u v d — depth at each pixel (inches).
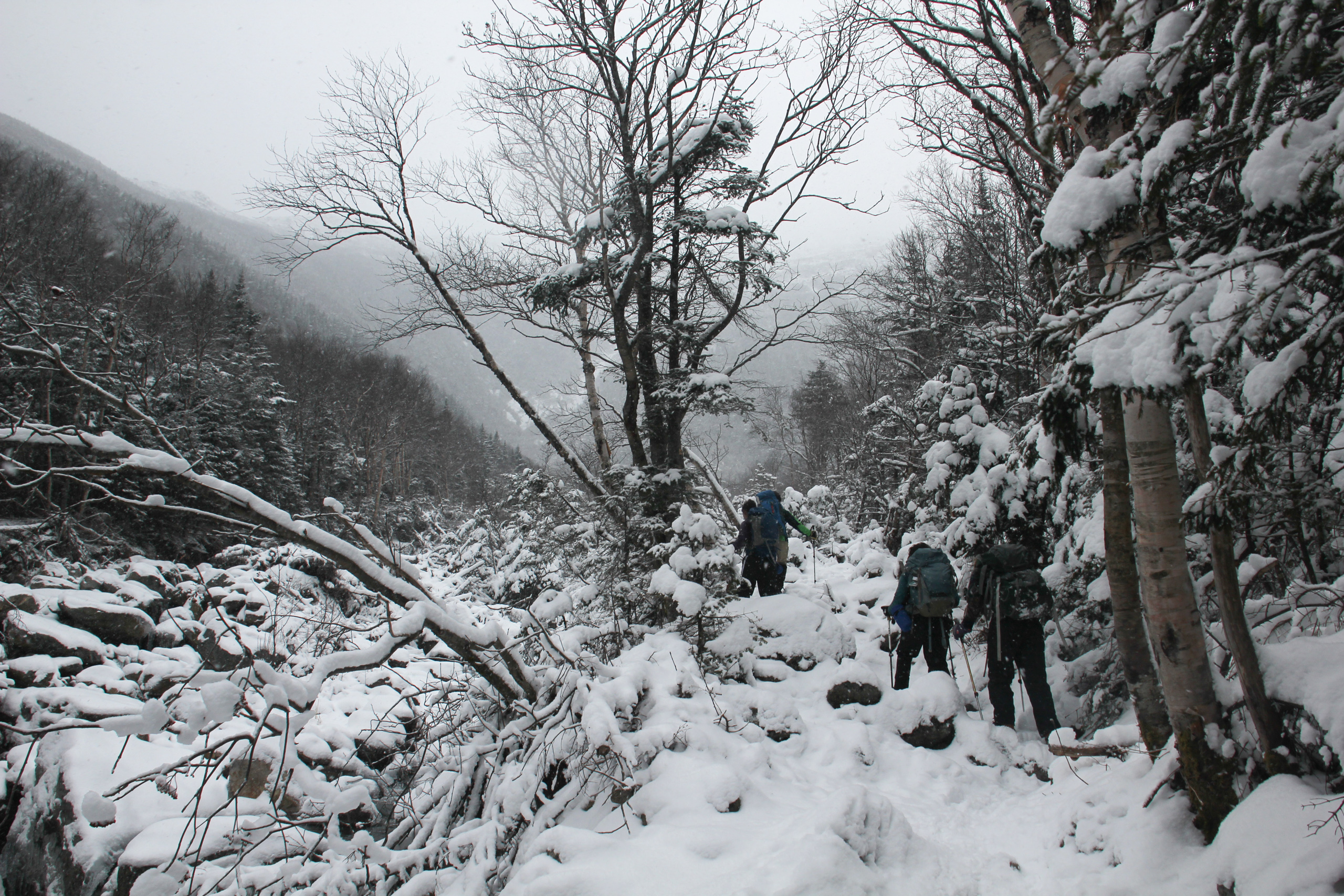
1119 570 131.7
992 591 180.9
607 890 109.2
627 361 301.1
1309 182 78.6
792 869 105.4
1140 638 130.0
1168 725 126.6
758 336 340.5
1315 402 109.1
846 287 345.1
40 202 809.5
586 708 151.5
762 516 274.2
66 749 224.4
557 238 357.4
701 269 325.4
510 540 533.6
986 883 116.2
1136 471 117.1
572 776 154.1
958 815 142.9
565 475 362.0
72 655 294.7
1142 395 99.7
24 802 223.3
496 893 129.8
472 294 326.6
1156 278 91.7
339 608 370.6
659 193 321.4
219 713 115.1
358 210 268.5
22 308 395.2
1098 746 141.3
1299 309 94.7
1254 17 78.0
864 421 694.5
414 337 313.0
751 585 275.9
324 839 151.8
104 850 181.3
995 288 474.3
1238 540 153.6
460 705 199.5
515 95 328.5
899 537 449.1
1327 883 82.4
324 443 1198.3
